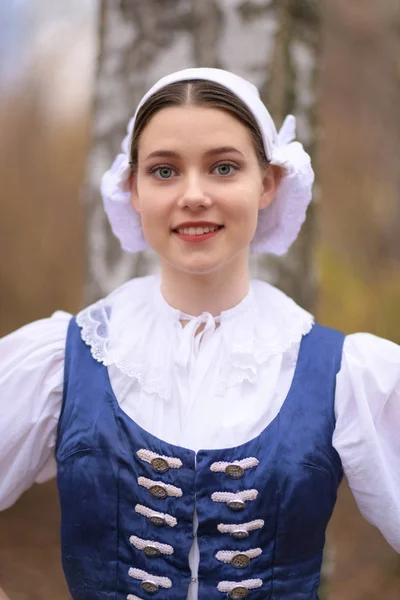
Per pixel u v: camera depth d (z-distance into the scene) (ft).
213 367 4.11
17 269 17.16
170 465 3.86
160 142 3.87
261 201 4.36
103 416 4.03
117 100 6.38
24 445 4.20
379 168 19.12
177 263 3.98
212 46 6.01
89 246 6.53
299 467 3.91
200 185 3.84
